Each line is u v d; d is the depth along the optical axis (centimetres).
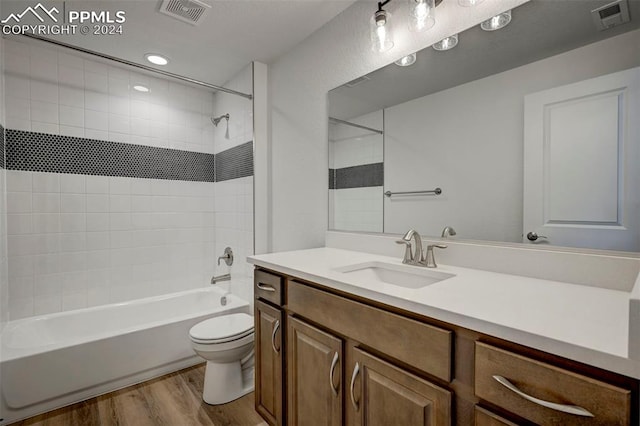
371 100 166
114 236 249
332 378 107
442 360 75
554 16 105
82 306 234
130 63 197
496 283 100
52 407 168
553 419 57
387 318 88
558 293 87
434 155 140
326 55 191
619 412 50
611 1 94
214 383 176
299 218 214
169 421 160
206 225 300
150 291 266
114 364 187
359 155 173
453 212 133
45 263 219
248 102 247
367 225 170
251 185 245
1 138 197
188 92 289
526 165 111
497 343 66
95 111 240
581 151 99
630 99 90
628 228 90
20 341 190
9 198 205
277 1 169
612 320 66
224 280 279
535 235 109
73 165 230
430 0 124
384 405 89
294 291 127
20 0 164
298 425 126
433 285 97
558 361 58
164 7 172
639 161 88
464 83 129
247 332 179
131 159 257
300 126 212
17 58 207
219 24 189
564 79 103
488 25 122
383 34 142
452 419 74
